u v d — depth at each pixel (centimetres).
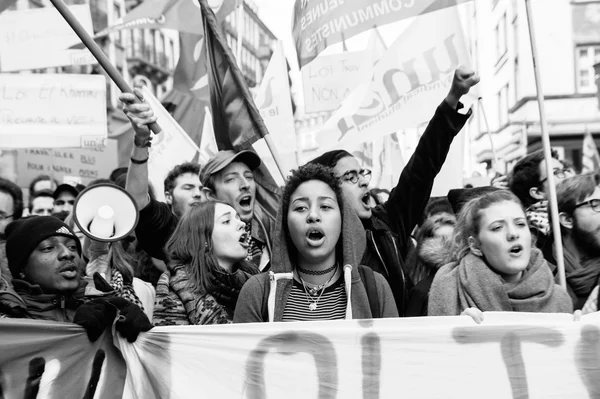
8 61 707
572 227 525
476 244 400
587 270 512
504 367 370
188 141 646
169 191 582
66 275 388
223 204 436
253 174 585
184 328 370
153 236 469
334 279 387
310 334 370
